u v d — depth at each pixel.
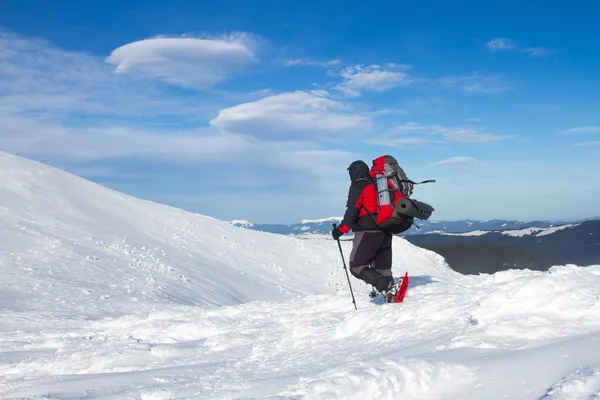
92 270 16.73
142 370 4.60
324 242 32.72
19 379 4.59
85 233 21.08
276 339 5.28
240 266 24.62
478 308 3.95
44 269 15.58
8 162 25.98
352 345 4.32
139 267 18.75
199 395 3.32
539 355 2.89
